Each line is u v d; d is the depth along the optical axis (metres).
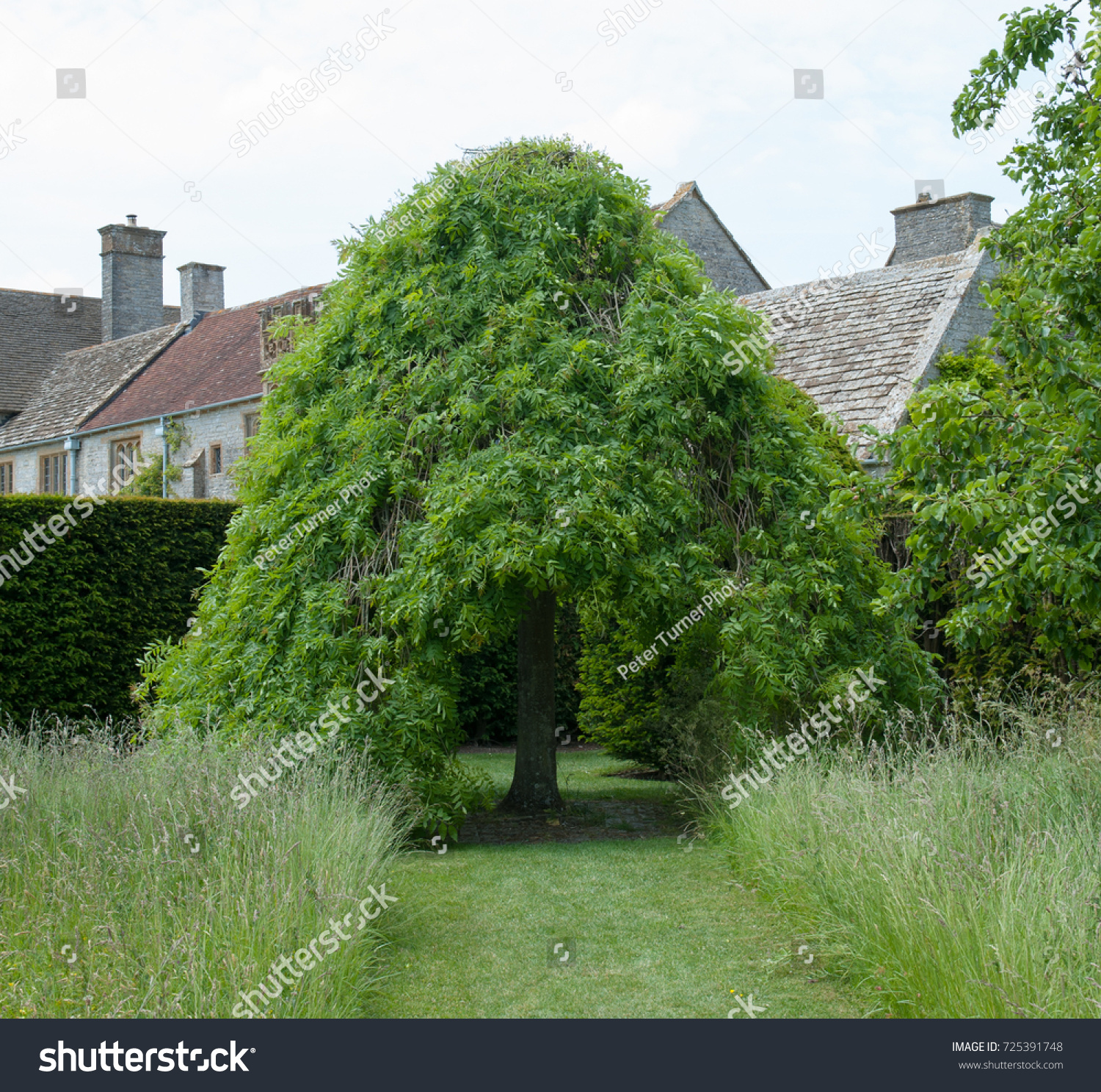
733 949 5.49
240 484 9.20
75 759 7.19
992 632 5.93
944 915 4.38
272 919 4.74
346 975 4.71
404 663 7.96
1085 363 5.42
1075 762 6.19
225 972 4.32
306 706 7.65
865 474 6.14
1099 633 7.27
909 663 8.60
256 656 8.08
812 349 15.19
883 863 5.05
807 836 6.11
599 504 7.55
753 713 8.00
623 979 5.05
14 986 4.45
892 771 6.90
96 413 25.41
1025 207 6.80
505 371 8.12
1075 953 4.04
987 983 3.94
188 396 22.95
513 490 7.63
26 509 11.98
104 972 4.30
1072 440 5.29
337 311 9.37
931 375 13.42
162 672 9.02
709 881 6.89
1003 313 5.56
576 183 9.20
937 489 5.55
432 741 7.73
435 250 9.02
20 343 30.70
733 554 8.46
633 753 12.12
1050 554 5.13
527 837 8.54
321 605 7.89
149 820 5.72
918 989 4.38
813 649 7.93
